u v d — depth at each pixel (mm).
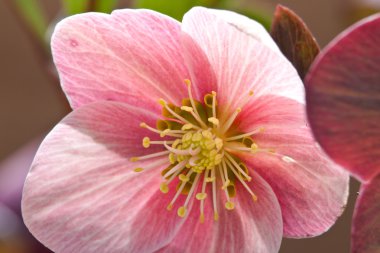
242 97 289
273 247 288
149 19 283
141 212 297
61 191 291
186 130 297
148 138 294
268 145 292
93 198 293
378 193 258
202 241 297
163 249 297
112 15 284
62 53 286
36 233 289
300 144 288
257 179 294
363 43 246
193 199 299
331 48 246
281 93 281
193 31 282
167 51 289
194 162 295
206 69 290
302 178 289
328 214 286
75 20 284
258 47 275
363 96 248
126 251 294
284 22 280
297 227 291
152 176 298
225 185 294
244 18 273
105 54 288
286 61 269
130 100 294
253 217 294
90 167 293
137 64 291
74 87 290
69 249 291
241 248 293
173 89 294
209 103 294
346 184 281
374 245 259
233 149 295
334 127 249
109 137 294
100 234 293
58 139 290
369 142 251
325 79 247
